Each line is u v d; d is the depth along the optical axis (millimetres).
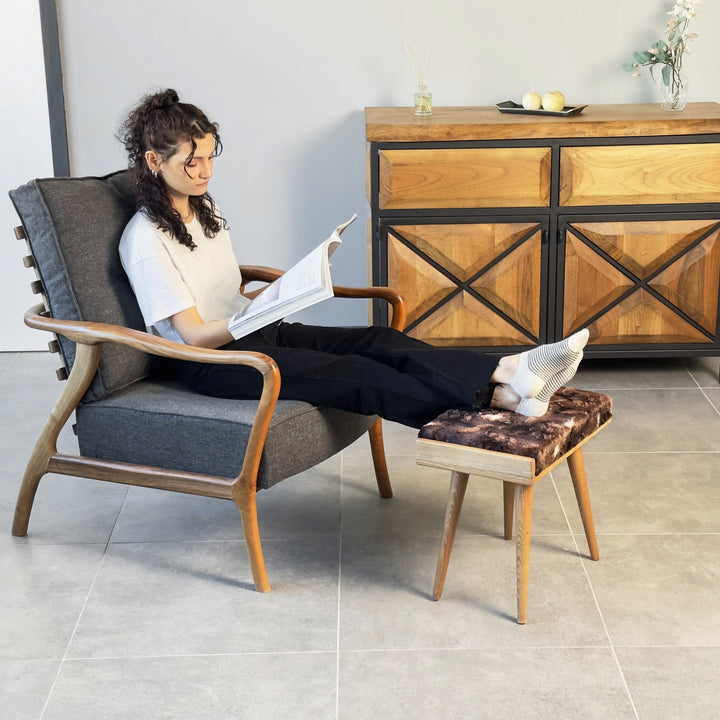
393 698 1890
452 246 3266
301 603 2197
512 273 3297
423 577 2291
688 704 1861
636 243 3264
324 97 3629
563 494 2658
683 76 3344
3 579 2303
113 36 3529
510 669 1965
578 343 1979
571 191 3215
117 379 2357
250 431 2154
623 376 3500
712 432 3029
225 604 2197
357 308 3889
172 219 2318
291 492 2711
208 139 2297
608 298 3340
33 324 2275
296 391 2246
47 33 3479
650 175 3203
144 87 3590
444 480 2764
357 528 2516
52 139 3590
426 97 3354
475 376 2125
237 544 2449
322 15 3535
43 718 1853
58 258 2291
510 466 1979
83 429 2357
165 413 2252
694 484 2703
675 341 3389
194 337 2277
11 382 3498
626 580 2258
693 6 3277
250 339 2434
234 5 3516
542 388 2078
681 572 2285
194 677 1959
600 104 3598
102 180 2463
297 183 3732
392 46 3576
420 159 3182
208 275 2449
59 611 2180
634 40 3568
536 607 2164
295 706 1874
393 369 2232
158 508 2627
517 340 3379
